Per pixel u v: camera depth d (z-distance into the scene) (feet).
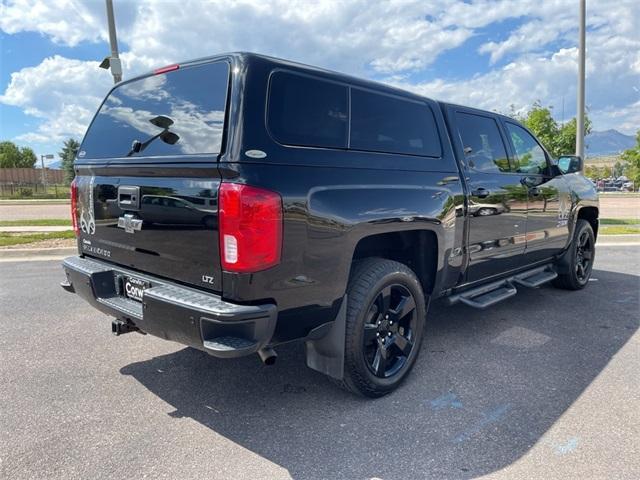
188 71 9.17
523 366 12.08
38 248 28.07
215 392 10.70
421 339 11.34
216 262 8.03
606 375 11.55
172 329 8.39
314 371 11.79
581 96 38.24
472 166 13.05
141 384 11.09
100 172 10.53
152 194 9.06
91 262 11.19
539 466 7.99
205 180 8.10
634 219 47.85
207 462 8.13
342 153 9.46
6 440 8.77
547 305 17.48
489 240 13.58
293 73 8.91
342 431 9.08
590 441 8.72
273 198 7.92
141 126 9.80
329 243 8.86
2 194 112.88
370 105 10.36
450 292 13.08
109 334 14.37
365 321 9.80
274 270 8.05
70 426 9.27
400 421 9.44
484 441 8.72
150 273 9.52
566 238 17.83
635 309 17.01
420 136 11.62
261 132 8.11
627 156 111.24
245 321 7.71
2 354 12.81
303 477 7.73
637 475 7.75
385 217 9.89
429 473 7.82
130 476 7.74
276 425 9.30
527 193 15.10
